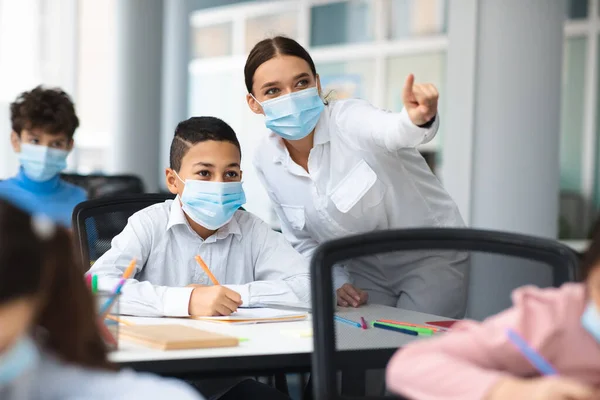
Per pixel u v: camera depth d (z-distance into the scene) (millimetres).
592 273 902
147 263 2018
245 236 2078
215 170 1962
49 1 7031
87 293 761
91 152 8430
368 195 2195
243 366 1364
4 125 6848
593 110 6688
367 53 7664
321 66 8039
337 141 2176
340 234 2254
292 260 2031
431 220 2299
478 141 3420
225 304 1750
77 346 755
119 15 5891
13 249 641
